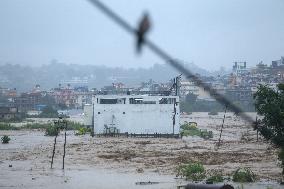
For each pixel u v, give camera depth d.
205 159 50.22
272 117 28.67
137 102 88.75
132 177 37.38
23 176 37.53
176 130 86.50
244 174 34.53
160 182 34.38
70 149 61.72
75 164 46.28
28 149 61.75
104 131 87.56
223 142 73.75
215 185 24.77
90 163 47.19
